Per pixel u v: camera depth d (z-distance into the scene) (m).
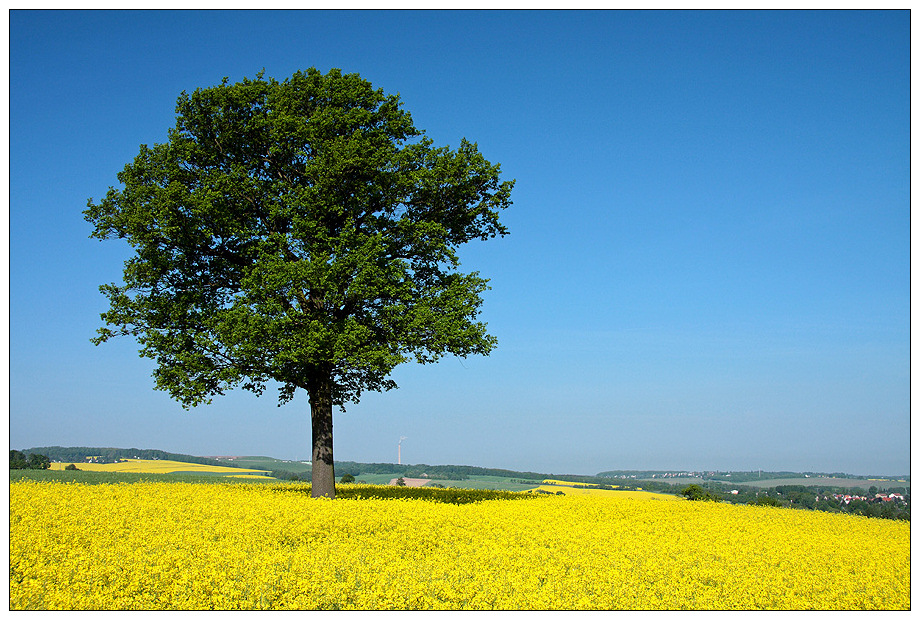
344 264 21.20
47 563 11.60
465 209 24.73
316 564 11.84
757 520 23.39
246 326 20.47
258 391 23.56
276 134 22.44
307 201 21.95
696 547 16.23
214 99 22.66
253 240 22.59
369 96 23.84
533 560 13.66
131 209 22.23
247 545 13.52
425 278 24.61
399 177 22.64
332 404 23.98
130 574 10.93
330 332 20.98
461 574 12.11
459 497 27.36
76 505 17.62
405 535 15.56
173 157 22.66
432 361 22.59
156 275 22.38
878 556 15.94
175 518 16.39
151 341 21.59
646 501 28.86
